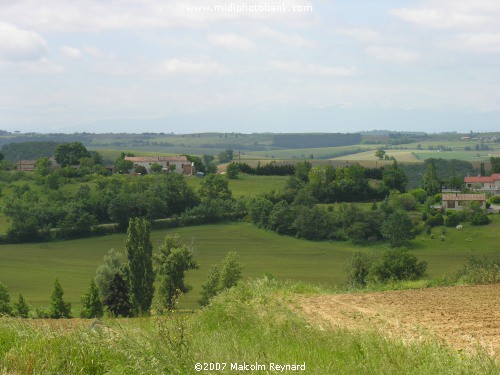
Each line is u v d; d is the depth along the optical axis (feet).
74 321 50.52
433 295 67.51
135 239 157.07
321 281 215.51
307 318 52.29
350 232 298.15
